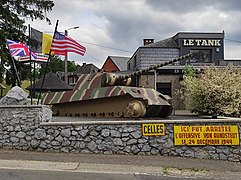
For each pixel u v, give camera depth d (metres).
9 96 12.52
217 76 16.44
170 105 14.70
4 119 10.88
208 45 31.06
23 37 25.48
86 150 10.47
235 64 29.97
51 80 26.69
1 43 23.86
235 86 15.99
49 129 10.63
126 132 10.46
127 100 13.77
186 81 18.53
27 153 10.26
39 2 26.81
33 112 10.77
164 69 25.98
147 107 13.67
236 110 15.66
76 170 8.34
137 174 8.13
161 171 8.55
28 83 30.41
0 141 10.80
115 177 7.75
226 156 10.30
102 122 10.50
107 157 9.97
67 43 14.28
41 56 18.17
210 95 16.12
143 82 25.83
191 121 10.44
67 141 10.53
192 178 8.00
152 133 10.41
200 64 30.33
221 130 10.41
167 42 31.64
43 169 8.34
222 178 8.13
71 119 13.50
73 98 15.34
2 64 24.23
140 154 10.38
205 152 10.34
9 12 25.22
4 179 7.24
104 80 15.17
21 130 10.75
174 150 10.38
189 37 30.86
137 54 30.73
